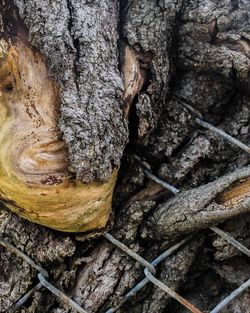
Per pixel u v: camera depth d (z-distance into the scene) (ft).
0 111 1.79
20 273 1.90
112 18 1.89
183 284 1.93
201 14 1.93
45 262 1.89
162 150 1.98
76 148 1.73
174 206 1.85
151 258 1.88
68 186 1.74
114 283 1.86
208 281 1.94
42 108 1.77
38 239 1.89
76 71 1.78
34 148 1.74
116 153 1.79
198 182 1.95
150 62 1.90
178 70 2.03
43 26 1.79
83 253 1.91
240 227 1.88
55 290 1.85
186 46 1.97
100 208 1.81
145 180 1.97
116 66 1.84
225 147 1.98
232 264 1.92
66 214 1.78
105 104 1.77
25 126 1.76
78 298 1.85
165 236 1.88
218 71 1.96
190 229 1.84
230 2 1.95
